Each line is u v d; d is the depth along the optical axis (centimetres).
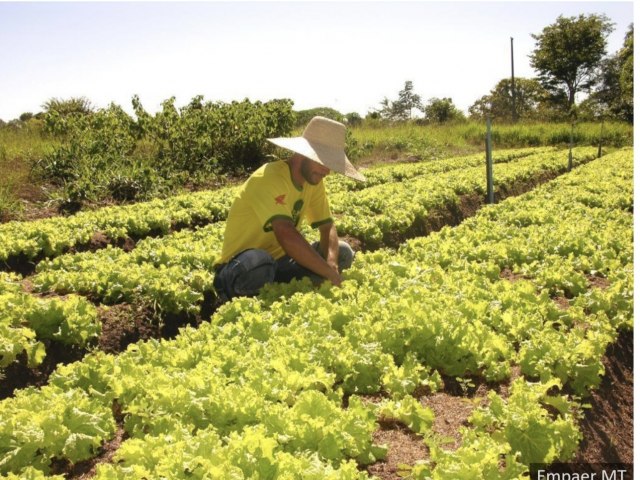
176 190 1591
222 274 618
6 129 2012
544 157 2691
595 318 606
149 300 681
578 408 450
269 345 475
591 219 1067
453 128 3984
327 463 335
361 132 3241
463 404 434
